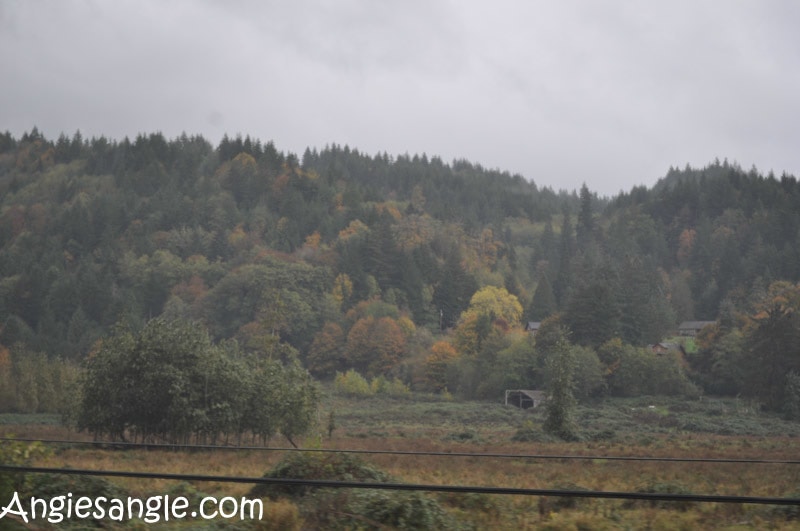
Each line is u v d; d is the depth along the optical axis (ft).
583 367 306.76
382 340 407.85
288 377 147.54
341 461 57.82
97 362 134.72
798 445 179.32
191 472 75.61
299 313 433.48
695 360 353.92
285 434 145.07
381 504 40.09
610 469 85.87
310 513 40.63
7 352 331.16
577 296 355.97
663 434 226.38
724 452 148.36
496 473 78.13
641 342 383.04
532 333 413.59
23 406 262.88
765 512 46.24
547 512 45.01
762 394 294.25
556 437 187.42
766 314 397.80
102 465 82.74
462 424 267.18
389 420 278.05
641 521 43.21
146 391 130.93
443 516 40.42
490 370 354.54
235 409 136.98
